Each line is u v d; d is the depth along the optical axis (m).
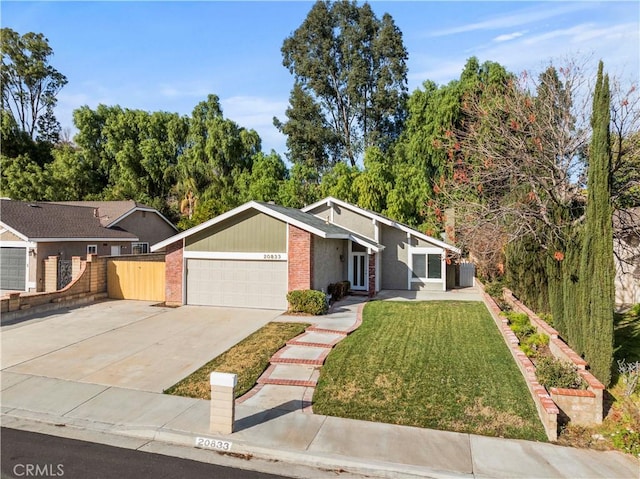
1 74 48.56
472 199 19.56
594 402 7.95
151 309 17.53
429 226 29.36
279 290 17.59
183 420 7.93
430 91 38.38
